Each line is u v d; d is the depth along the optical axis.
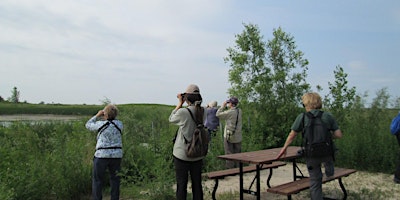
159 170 7.26
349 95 12.32
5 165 6.79
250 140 12.27
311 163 5.60
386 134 10.48
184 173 5.68
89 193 7.55
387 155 10.16
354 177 9.55
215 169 9.93
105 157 6.20
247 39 13.18
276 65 13.23
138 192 7.35
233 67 13.43
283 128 12.69
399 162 8.80
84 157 7.99
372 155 10.37
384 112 11.32
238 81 13.25
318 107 5.82
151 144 8.98
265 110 13.01
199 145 5.52
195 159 5.70
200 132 5.58
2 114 38.69
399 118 8.43
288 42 13.20
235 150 9.75
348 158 10.66
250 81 13.20
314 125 5.61
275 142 12.61
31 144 8.51
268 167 8.00
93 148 8.36
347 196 7.39
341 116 12.27
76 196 7.30
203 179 9.06
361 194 7.55
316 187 5.59
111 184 6.39
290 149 7.90
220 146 10.96
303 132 5.71
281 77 12.83
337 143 11.02
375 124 11.15
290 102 12.91
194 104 5.74
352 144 10.72
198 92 5.80
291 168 11.06
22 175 6.60
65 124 11.68
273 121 12.96
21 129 9.22
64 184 7.09
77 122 10.38
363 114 11.57
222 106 9.64
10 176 6.42
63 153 7.55
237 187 8.38
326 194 7.58
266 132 12.91
